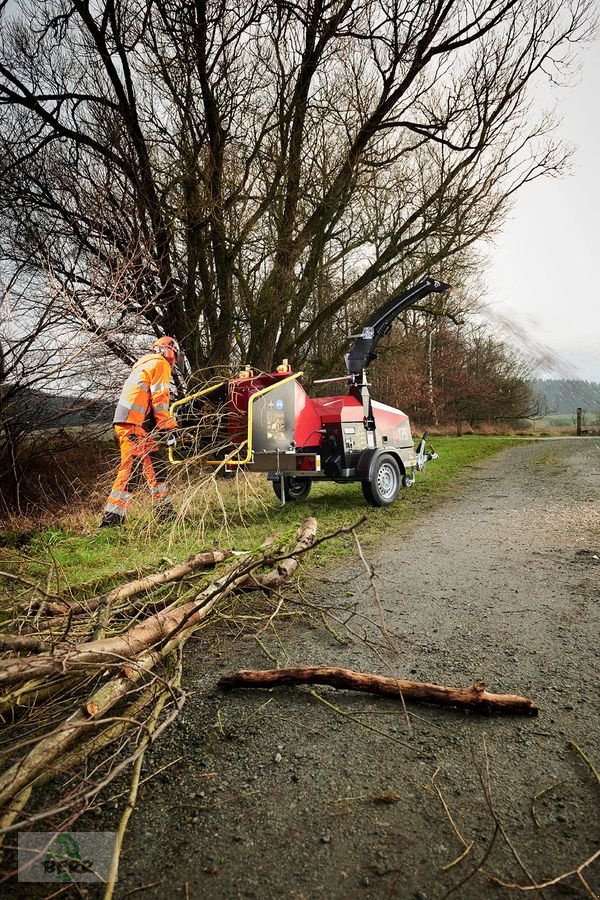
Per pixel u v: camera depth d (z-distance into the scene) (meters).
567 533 6.10
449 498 9.21
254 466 7.06
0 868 1.73
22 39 11.29
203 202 11.41
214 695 2.83
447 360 22.38
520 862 1.65
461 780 2.13
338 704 2.72
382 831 1.88
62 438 8.89
